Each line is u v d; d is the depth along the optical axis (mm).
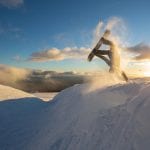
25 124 9133
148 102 4961
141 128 4324
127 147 4082
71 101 8109
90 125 5480
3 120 10344
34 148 6316
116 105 5723
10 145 7520
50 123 7492
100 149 4504
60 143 5594
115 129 4770
